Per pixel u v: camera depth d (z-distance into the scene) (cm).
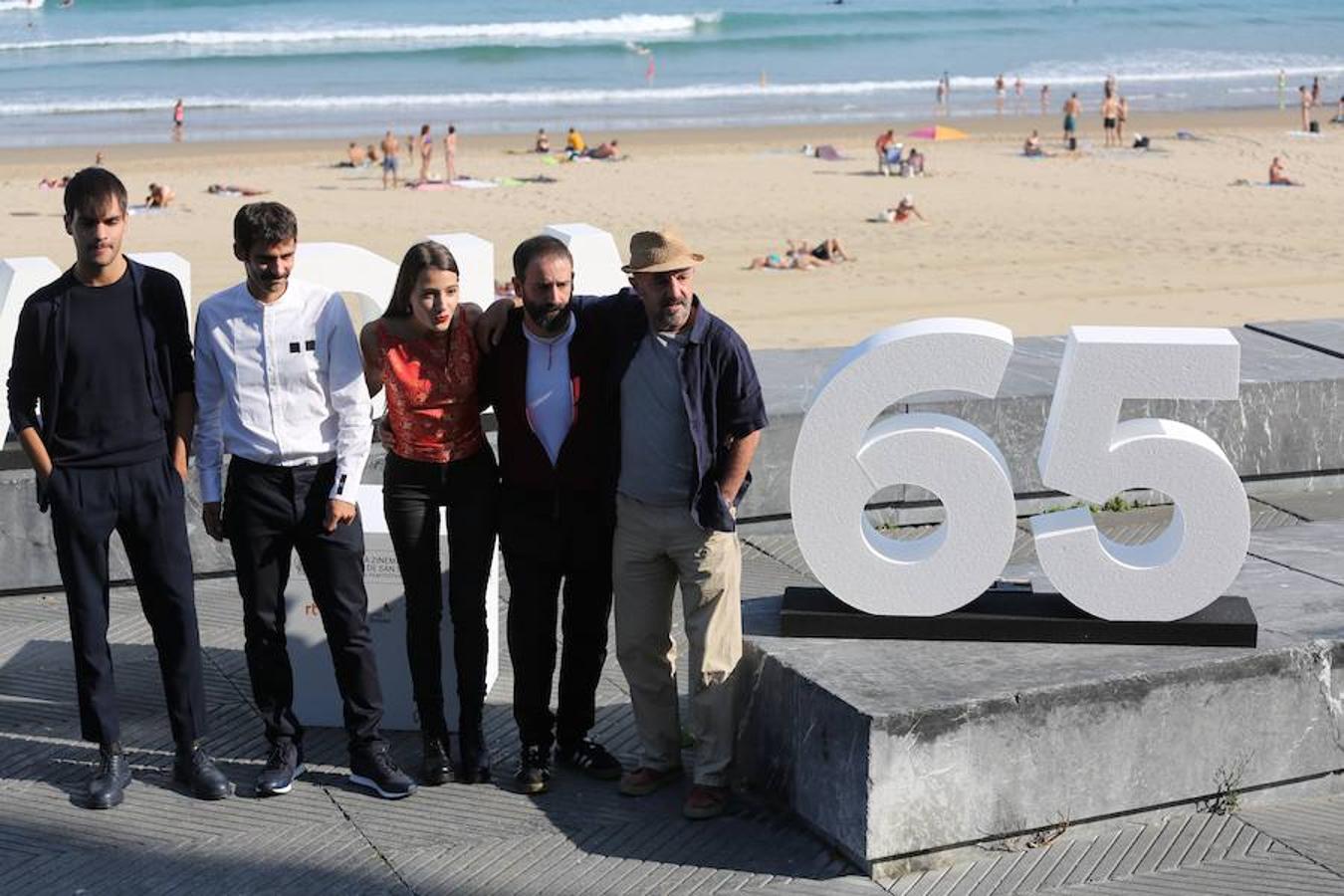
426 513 592
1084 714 556
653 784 605
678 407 561
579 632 611
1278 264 2611
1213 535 583
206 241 2750
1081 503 952
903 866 545
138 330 566
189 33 7638
